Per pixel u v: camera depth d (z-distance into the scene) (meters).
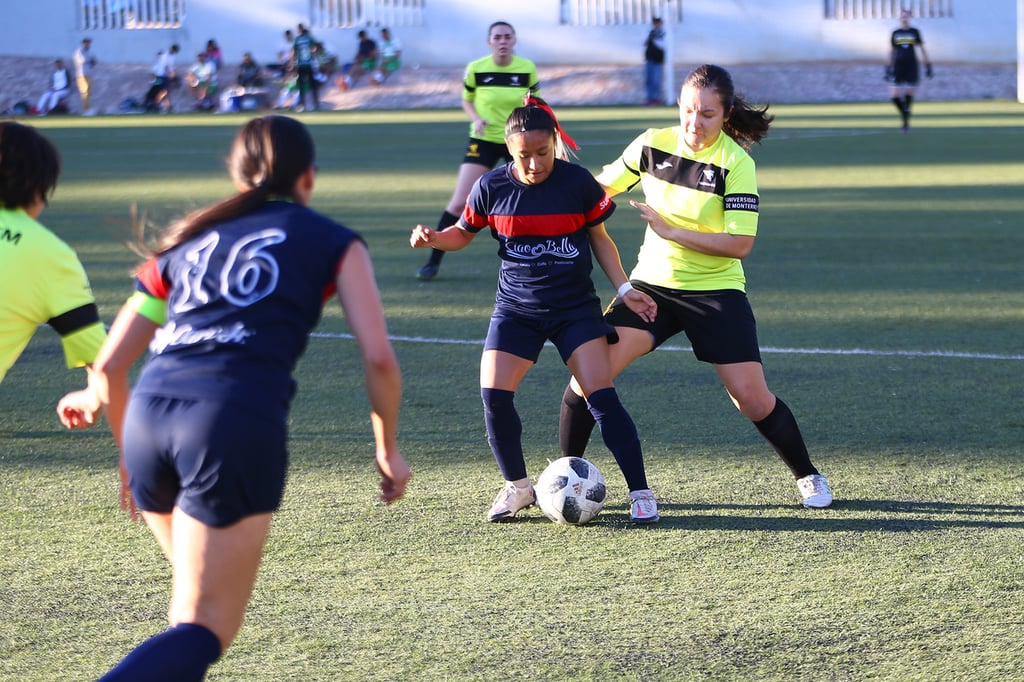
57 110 71.81
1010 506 8.83
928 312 15.91
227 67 77.31
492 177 8.64
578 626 6.96
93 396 6.39
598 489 8.62
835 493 9.18
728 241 8.76
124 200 28.59
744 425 11.01
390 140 46.06
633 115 55.97
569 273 8.60
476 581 7.64
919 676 6.29
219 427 5.10
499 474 9.79
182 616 5.20
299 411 11.67
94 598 7.41
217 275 5.36
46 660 6.60
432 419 11.32
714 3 73.94
